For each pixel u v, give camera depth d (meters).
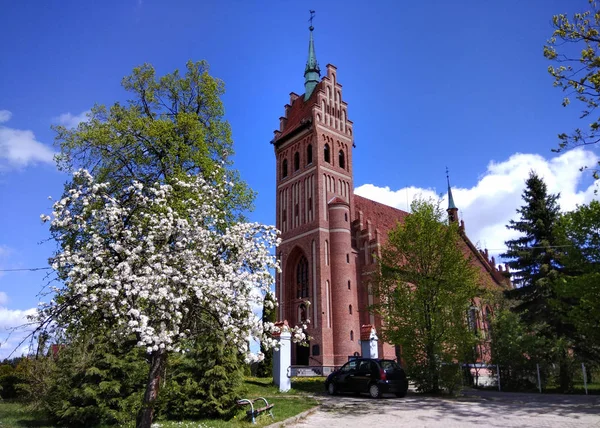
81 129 25.02
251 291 11.33
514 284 34.78
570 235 24.70
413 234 25.92
